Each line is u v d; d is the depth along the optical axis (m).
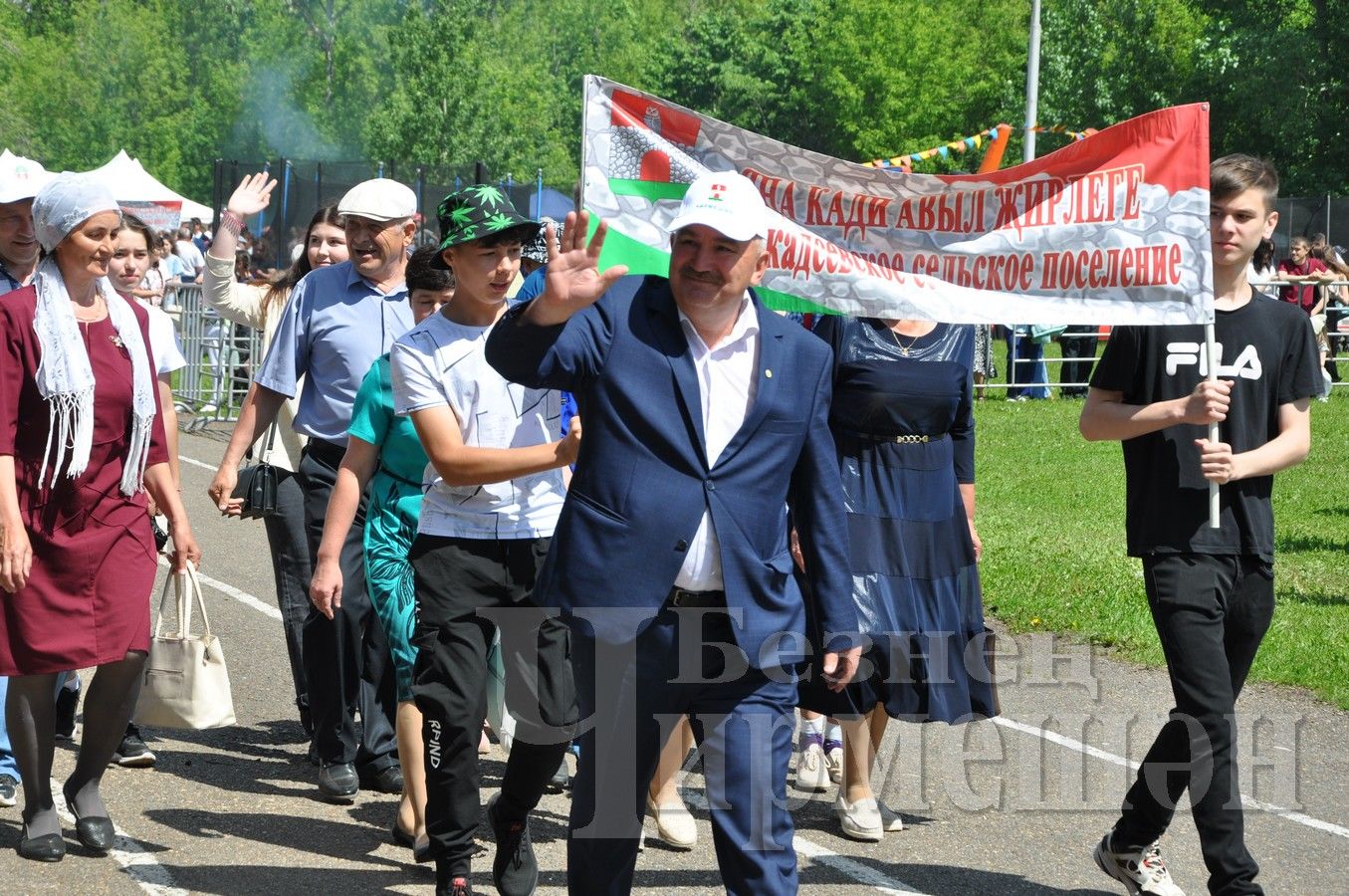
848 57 59.78
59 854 4.89
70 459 4.76
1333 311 22.31
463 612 4.50
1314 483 14.62
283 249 25.53
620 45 92.75
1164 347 4.57
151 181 27.98
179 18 70.31
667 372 3.69
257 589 9.59
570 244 3.55
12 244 5.53
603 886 3.81
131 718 5.14
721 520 3.71
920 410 5.30
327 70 71.50
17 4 73.25
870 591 5.28
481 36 63.50
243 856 5.00
